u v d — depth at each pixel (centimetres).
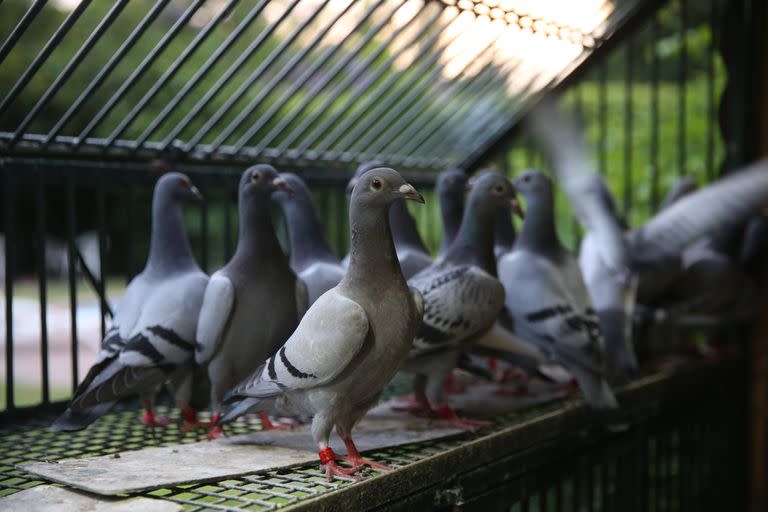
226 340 169
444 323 172
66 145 179
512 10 202
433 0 194
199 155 191
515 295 187
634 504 202
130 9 343
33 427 175
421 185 222
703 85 303
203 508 146
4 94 326
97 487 148
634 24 222
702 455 221
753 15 228
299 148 204
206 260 192
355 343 152
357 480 153
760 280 229
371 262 154
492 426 175
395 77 204
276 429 172
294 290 171
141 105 180
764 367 231
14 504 146
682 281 216
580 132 202
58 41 165
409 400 187
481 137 232
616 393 192
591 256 201
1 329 367
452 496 164
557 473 185
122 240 396
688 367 215
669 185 281
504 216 202
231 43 179
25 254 434
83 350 355
